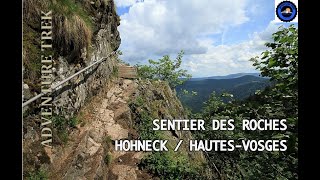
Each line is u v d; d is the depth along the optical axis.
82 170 6.23
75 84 8.05
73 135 7.14
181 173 8.00
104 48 12.07
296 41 4.64
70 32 7.63
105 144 7.50
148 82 13.57
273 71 5.04
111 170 7.10
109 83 11.76
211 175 9.23
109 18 14.80
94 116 8.68
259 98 5.51
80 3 9.88
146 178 7.38
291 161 5.01
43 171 5.55
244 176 6.81
